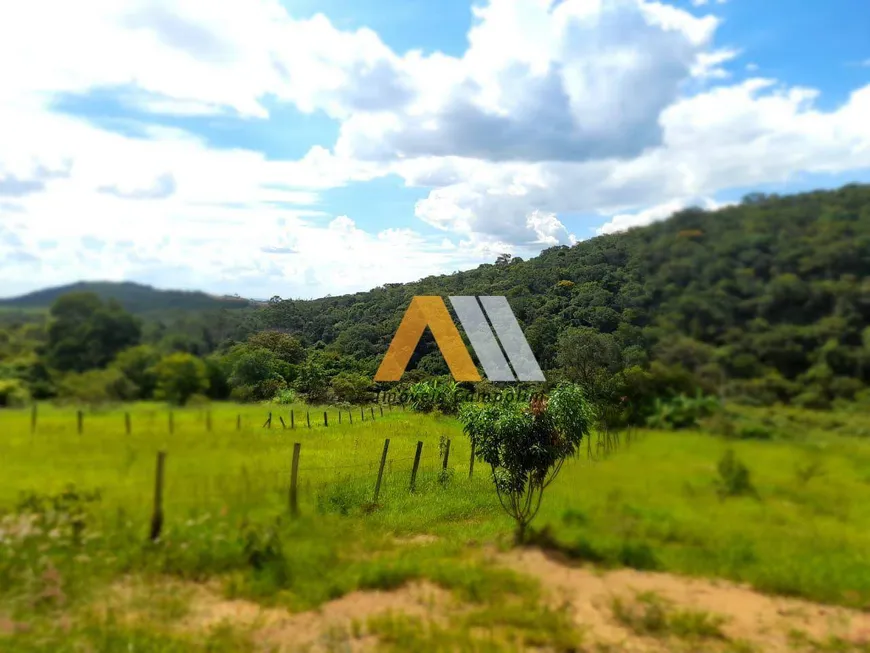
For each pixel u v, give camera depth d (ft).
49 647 14.25
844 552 20.04
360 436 60.54
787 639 15.48
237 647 14.52
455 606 17.51
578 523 24.52
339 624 16.12
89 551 19.07
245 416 33.09
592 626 16.21
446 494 32.96
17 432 24.95
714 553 20.79
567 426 23.15
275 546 20.51
